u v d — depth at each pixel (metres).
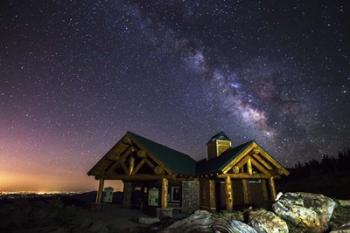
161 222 10.91
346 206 11.28
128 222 11.06
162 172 13.09
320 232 9.36
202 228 8.12
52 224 9.95
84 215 12.19
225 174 13.05
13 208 10.93
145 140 16.06
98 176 14.87
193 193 16.16
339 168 30.30
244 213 10.81
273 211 10.68
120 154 14.92
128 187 17.77
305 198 10.90
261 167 14.24
